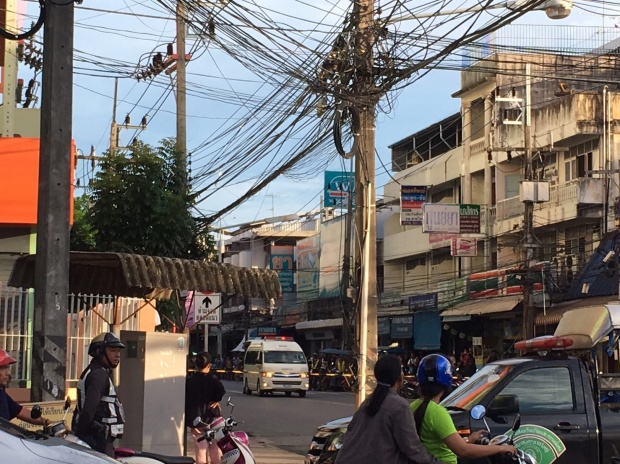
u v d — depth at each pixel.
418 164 47.78
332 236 57.56
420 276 46.94
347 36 14.56
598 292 30.33
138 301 15.30
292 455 16.73
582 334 10.00
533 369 9.21
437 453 6.18
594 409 9.17
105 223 18.45
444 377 6.30
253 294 11.75
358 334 14.65
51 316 9.05
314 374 46.09
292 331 64.94
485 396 9.00
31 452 4.71
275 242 75.56
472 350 39.75
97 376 7.69
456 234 37.84
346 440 6.00
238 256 78.00
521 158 37.50
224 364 64.19
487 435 7.19
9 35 9.30
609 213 31.86
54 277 9.09
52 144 9.20
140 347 11.73
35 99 22.92
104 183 18.58
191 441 18.53
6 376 7.67
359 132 14.84
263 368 37.38
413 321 43.78
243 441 10.62
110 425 7.71
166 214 18.61
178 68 22.38
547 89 37.44
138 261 10.89
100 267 12.98
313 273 61.09
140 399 11.66
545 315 32.28
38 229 9.19
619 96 33.12
